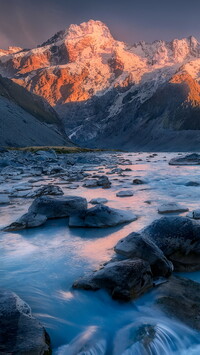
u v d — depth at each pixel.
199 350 3.72
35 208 10.35
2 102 176.12
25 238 8.18
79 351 3.60
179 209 10.76
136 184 18.73
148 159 54.41
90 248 7.25
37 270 5.98
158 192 15.45
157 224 7.01
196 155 38.59
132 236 6.54
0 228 9.22
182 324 4.17
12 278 5.60
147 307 4.64
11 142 138.00
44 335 3.63
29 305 4.57
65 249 7.21
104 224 9.11
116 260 6.08
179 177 22.47
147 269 5.34
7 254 6.92
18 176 25.02
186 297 4.90
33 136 161.25
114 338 3.88
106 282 5.09
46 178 23.58
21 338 3.48
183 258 6.27
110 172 26.53
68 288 5.21
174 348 3.73
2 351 3.29
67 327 4.10
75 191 16.17
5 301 4.11
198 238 6.39
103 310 4.59
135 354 3.58
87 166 38.25
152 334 3.87
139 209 11.37
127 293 4.77
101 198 13.20
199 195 14.33
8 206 12.66
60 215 10.27
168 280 5.59
